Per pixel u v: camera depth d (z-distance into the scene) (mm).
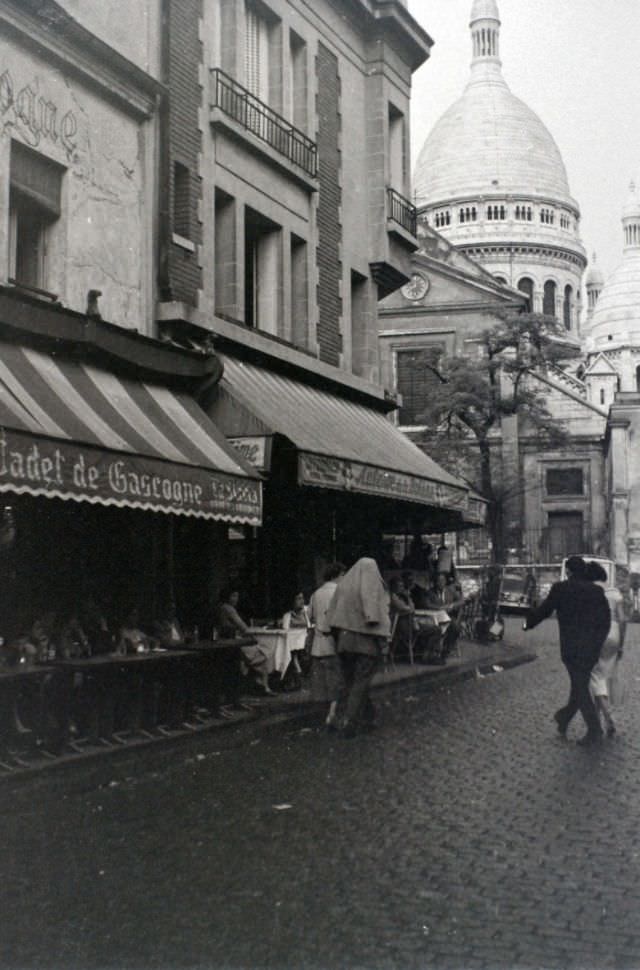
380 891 6434
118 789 9492
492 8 113250
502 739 12375
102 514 14492
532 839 7695
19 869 6934
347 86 23766
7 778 9453
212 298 18016
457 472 51719
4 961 5289
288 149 20859
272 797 9125
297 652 16953
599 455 60000
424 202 106625
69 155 14453
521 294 61000
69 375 13086
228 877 6730
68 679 10609
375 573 12828
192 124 17594
